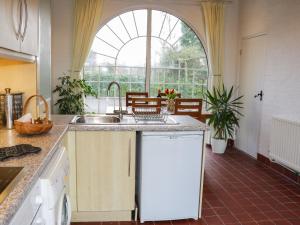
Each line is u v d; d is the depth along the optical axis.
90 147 2.43
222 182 3.62
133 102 3.51
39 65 2.60
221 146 4.92
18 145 1.64
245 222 2.64
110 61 5.29
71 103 4.82
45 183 1.33
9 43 1.68
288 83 3.85
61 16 4.95
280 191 3.37
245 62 5.09
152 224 2.57
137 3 5.09
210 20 5.17
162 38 5.36
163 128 2.43
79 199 2.49
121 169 2.50
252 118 4.83
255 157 4.73
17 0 1.81
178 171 2.52
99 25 5.07
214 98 4.80
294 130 3.41
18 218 0.99
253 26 4.77
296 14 3.67
